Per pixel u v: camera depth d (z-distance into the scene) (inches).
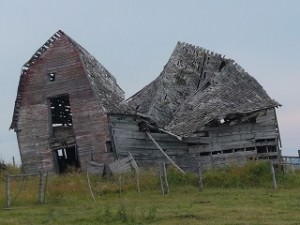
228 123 1936.5
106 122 1836.9
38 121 1909.4
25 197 1325.0
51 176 1712.6
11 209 1210.6
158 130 1924.2
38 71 1918.1
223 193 1385.3
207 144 1923.0
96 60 2127.2
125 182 1551.4
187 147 1936.5
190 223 911.7
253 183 1557.6
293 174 1657.2
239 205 1146.0
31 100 1918.1
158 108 2165.4
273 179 1491.1
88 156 1844.2
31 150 1909.4
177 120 2034.9
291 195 1302.9
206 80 2277.3
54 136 1925.4
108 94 1923.0
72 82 1883.6
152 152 1898.4
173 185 1546.5
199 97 2114.9
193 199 1284.4
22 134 1921.8
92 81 1882.4
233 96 2014.0
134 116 1882.4
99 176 1711.4
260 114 1931.6
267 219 941.2
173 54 2439.7
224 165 1908.2
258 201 1202.6
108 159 1828.2
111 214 1011.3
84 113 1863.9
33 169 1900.8
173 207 1137.4
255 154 1921.8
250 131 1935.3
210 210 1067.3
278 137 1932.8
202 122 1911.9
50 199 1338.6
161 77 2347.4
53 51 1911.9
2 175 1772.9
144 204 1211.9
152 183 1539.1
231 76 2121.1
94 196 1411.2
